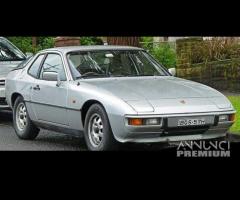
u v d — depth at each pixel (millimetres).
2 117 15602
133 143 9227
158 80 10281
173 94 9500
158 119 8977
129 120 8945
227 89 18391
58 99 10422
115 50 10977
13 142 11531
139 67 10820
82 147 10852
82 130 10016
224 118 9484
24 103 11695
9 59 15414
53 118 10703
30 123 11586
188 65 19250
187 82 10375
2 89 14148
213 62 18734
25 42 26500
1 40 16016
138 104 9062
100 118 9477
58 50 10992
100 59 10703
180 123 9117
